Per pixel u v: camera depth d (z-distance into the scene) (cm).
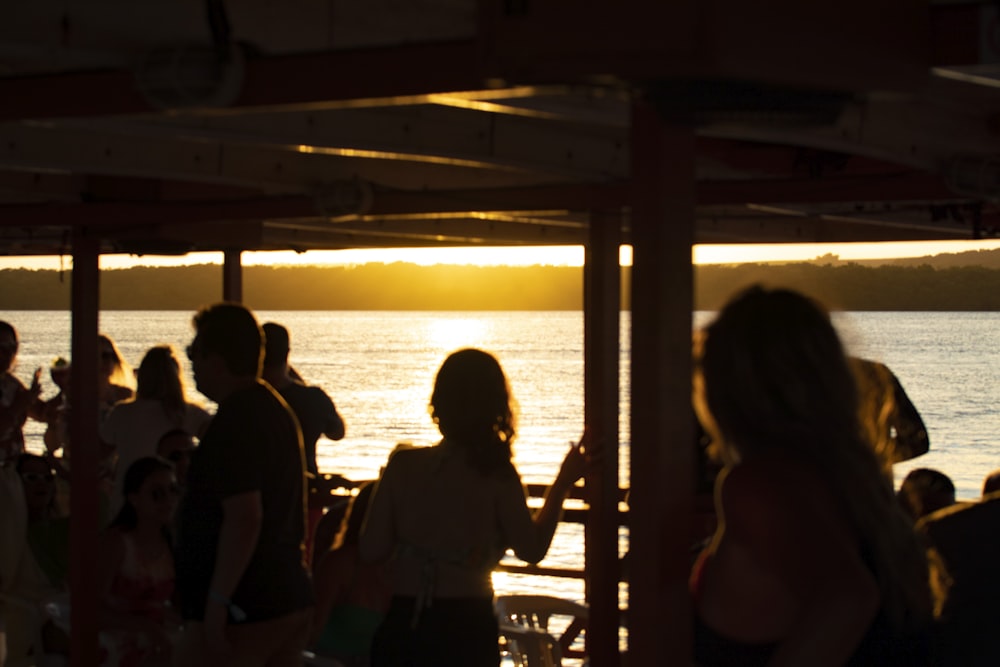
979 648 221
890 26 196
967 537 224
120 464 582
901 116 328
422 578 346
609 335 476
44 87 250
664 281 204
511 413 357
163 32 234
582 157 434
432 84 218
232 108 233
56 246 812
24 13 229
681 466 207
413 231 688
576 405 4225
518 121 406
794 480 187
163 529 495
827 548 183
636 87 183
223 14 229
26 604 550
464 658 345
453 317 19588
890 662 195
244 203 478
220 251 793
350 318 18888
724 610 196
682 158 209
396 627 349
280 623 361
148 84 231
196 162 442
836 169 453
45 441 700
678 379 207
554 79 179
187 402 619
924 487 434
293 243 781
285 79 229
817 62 181
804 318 195
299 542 374
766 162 462
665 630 204
